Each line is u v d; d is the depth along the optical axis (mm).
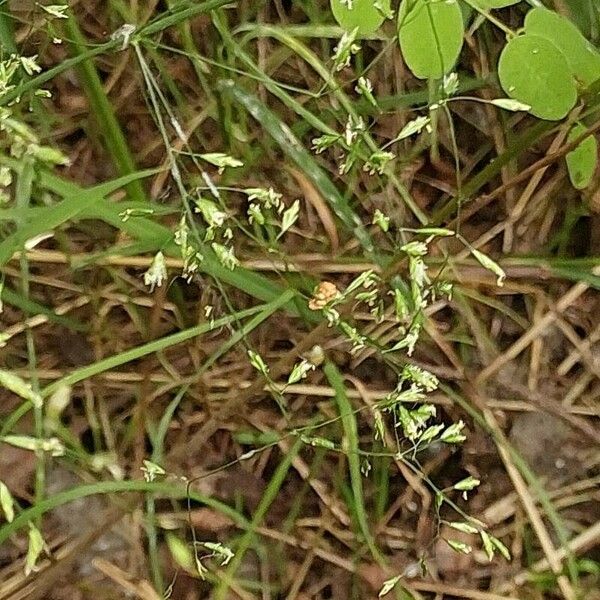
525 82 237
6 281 291
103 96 273
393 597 283
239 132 297
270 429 295
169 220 296
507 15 297
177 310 297
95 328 295
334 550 289
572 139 259
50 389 241
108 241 299
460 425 229
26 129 220
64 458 282
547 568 285
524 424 297
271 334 300
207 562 282
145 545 283
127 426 290
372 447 292
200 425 294
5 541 278
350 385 297
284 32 280
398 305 222
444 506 292
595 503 292
